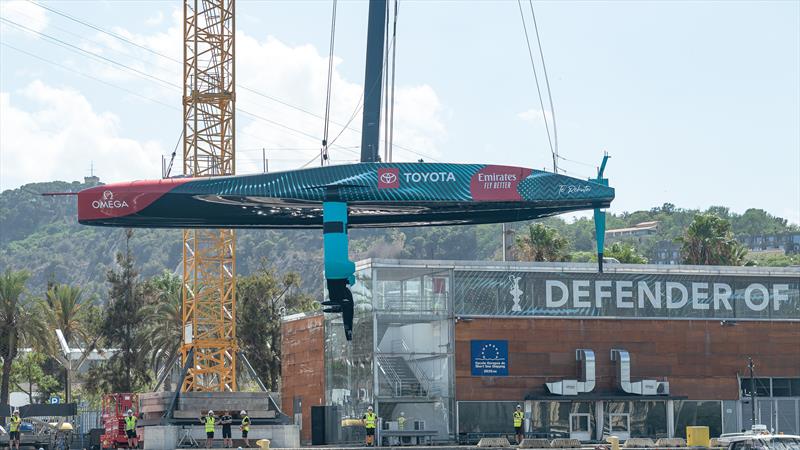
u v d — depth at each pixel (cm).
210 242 9550
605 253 13925
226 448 7475
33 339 11088
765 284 9212
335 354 8838
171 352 11894
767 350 9138
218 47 9581
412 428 8250
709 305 9062
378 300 8306
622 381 8631
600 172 6488
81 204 6544
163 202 6500
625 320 8838
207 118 9569
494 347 8500
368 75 6619
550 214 6925
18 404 10981
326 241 6288
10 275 11000
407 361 8288
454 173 6362
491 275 8588
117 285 12056
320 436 8438
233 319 9431
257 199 6406
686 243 14062
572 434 8600
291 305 12825
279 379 11931
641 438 8588
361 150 6588
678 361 8925
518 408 7656
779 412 9100
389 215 7100
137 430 8262
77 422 10944
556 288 8725
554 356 8625
